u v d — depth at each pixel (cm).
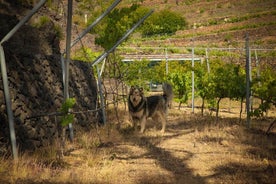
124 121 1323
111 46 1161
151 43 5866
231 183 608
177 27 7425
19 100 776
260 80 1330
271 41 5525
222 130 1179
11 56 800
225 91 1471
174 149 893
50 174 623
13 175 595
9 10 1414
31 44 1348
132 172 673
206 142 985
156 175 654
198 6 9862
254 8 8656
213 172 687
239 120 1465
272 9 8281
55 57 1072
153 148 900
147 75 2214
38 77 906
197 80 1758
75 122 1054
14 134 690
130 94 1107
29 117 768
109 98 2012
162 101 1175
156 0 11125
